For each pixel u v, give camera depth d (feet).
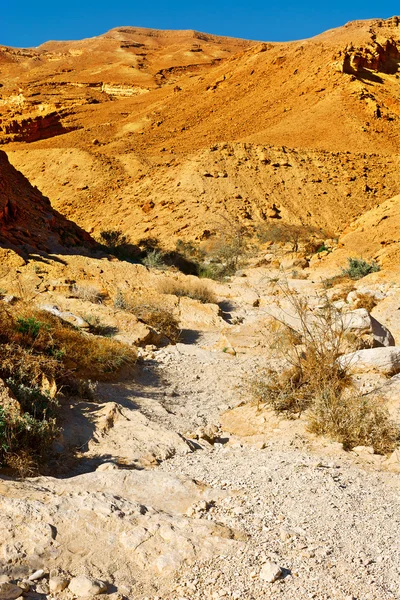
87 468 20.98
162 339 44.86
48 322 34.86
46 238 80.53
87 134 272.10
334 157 188.44
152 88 401.08
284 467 20.76
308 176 177.47
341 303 55.67
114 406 25.79
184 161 183.01
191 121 259.60
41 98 375.04
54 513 15.07
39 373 26.58
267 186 171.12
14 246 67.62
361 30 328.70
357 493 18.57
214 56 531.91
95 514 15.30
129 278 63.46
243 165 177.68
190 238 146.10
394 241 101.24
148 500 17.30
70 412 25.13
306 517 16.47
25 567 13.39
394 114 234.38
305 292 71.72
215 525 15.33
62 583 12.94
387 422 24.18
